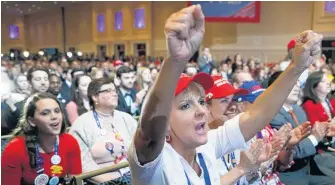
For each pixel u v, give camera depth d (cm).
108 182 188
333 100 389
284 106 282
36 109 192
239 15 1328
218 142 136
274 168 229
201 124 111
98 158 253
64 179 189
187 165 111
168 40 76
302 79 327
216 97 194
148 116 84
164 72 81
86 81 409
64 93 491
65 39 2756
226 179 129
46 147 197
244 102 206
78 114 374
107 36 2303
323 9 1291
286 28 1430
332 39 1252
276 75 293
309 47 122
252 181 158
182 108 110
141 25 2027
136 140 89
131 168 94
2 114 326
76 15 2616
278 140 172
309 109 323
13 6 2625
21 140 193
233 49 1606
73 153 209
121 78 492
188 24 75
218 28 1658
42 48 3070
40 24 3077
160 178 99
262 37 1505
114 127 268
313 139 248
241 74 468
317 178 268
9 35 3178
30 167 191
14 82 493
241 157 135
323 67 717
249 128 134
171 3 1883
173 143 115
